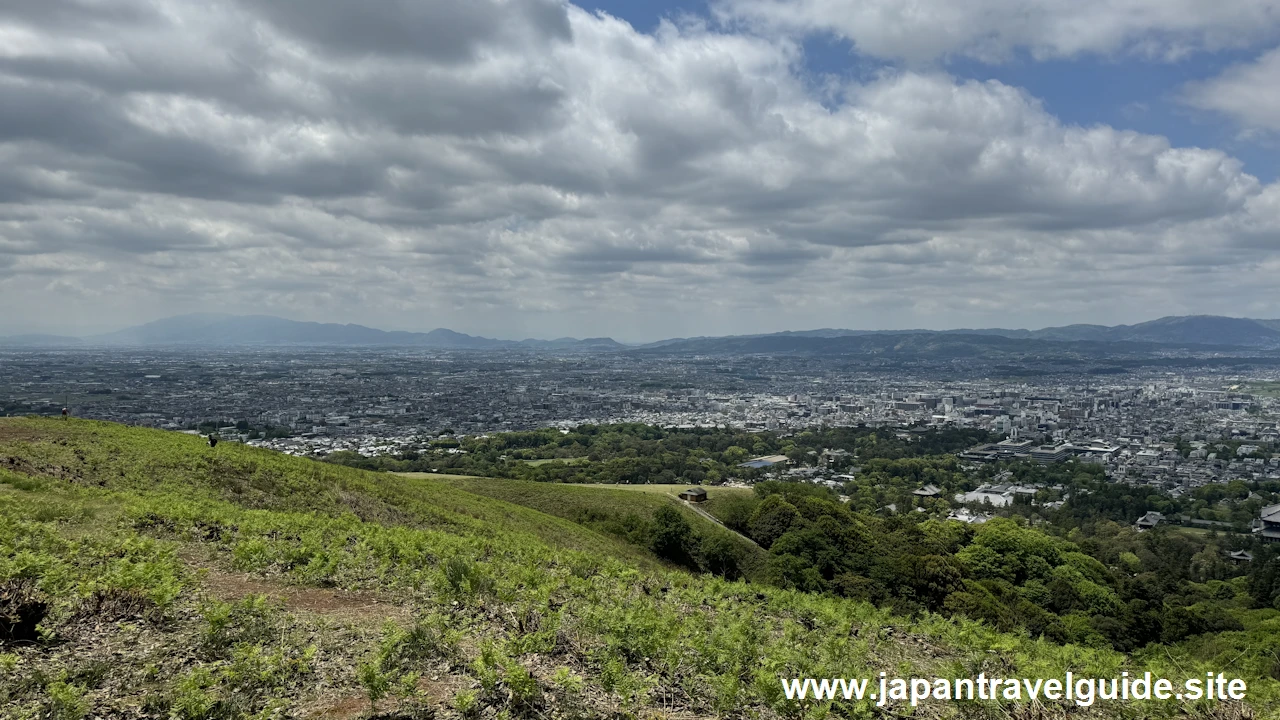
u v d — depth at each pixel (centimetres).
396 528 2555
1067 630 4647
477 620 1351
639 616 1358
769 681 1114
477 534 3519
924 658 1731
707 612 1864
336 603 1403
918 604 4647
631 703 1034
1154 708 1412
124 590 1168
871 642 1803
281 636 1113
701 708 1088
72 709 797
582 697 1035
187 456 3338
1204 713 1422
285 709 878
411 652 1080
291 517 2395
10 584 1102
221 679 927
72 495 2267
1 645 962
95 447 3219
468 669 1066
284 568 1659
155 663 970
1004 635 1992
